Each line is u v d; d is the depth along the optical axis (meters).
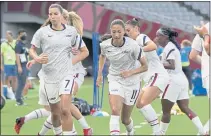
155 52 24.84
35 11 72.50
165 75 24.84
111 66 23.27
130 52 22.59
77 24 24.67
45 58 21.52
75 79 25.14
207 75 22.80
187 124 31.84
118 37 22.22
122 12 75.19
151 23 72.19
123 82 23.12
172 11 80.25
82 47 23.31
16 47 41.22
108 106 40.69
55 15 21.98
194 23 77.25
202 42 22.80
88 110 34.72
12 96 47.12
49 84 22.44
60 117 23.23
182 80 25.50
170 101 25.30
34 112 25.86
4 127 31.12
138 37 24.59
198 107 40.69
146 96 24.70
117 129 22.59
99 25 71.19
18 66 41.34
